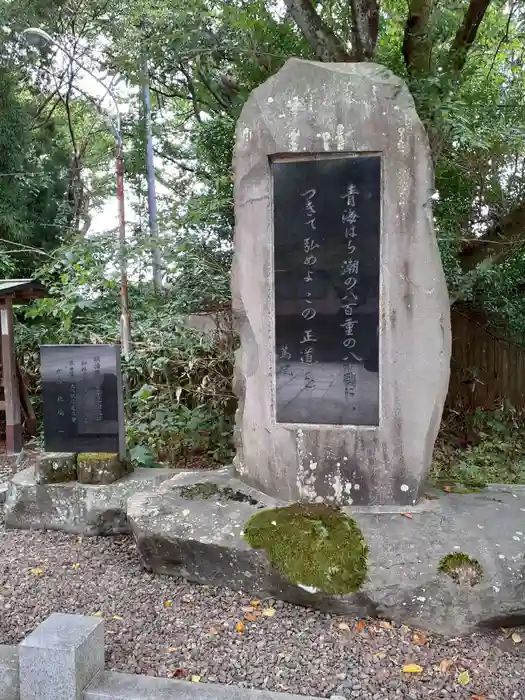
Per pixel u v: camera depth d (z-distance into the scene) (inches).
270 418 142.8
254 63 223.6
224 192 234.8
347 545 119.8
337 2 237.1
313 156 136.5
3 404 251.8
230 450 222.8
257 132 138.6
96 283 230.8
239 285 144.9
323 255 137.6
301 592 118.9
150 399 240.1
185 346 238.8
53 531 166.7
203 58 237.0
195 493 146.9
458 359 291.0
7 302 249.9
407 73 206.2
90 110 447.8
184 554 131.8
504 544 120.0
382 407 135.6
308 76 134.7
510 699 95.7
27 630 115.2
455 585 113.4
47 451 174.1
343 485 138.0
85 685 89.2
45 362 172.4
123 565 144.4
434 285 132.4
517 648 110.2
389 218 133.0
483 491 147.9
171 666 102.7
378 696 96.1
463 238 217.6
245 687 97.3
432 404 133.6
